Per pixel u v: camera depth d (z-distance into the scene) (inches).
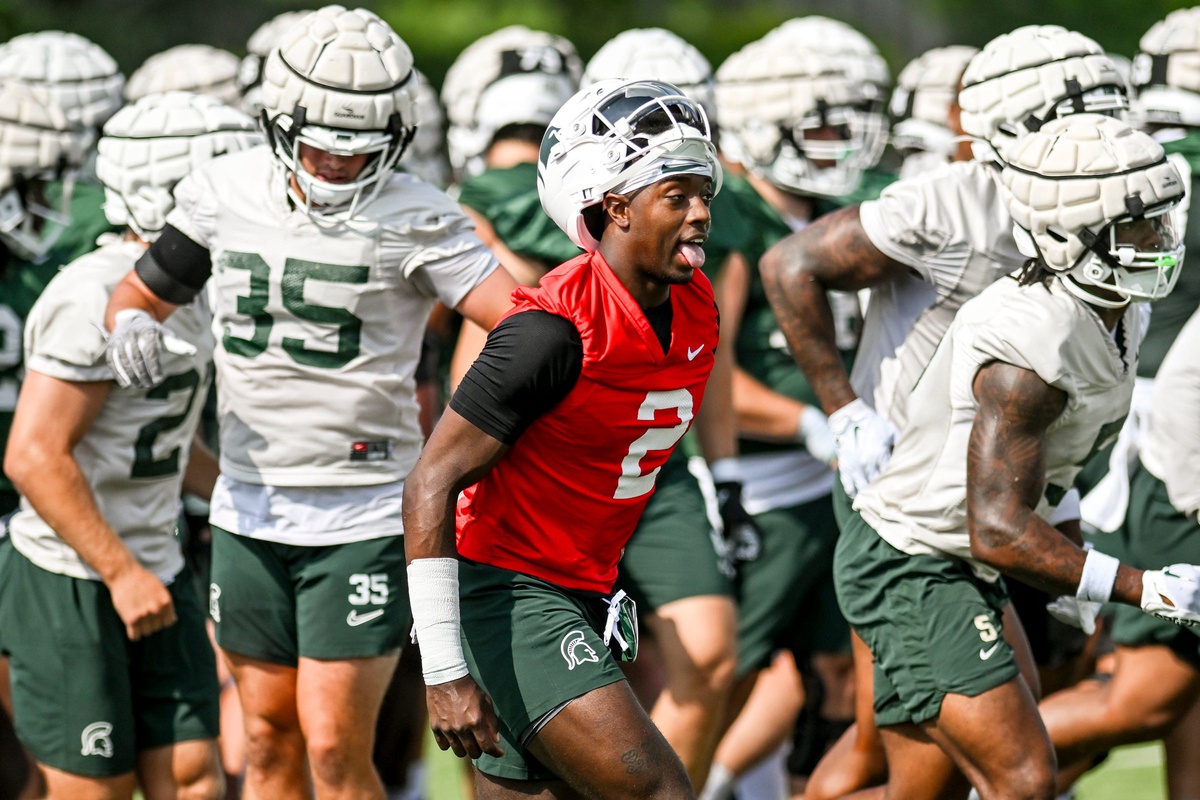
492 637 494.9
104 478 627.2
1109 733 681.6
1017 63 594.2
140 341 583.5
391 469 619.5
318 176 587.2
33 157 683.4
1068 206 514.6
